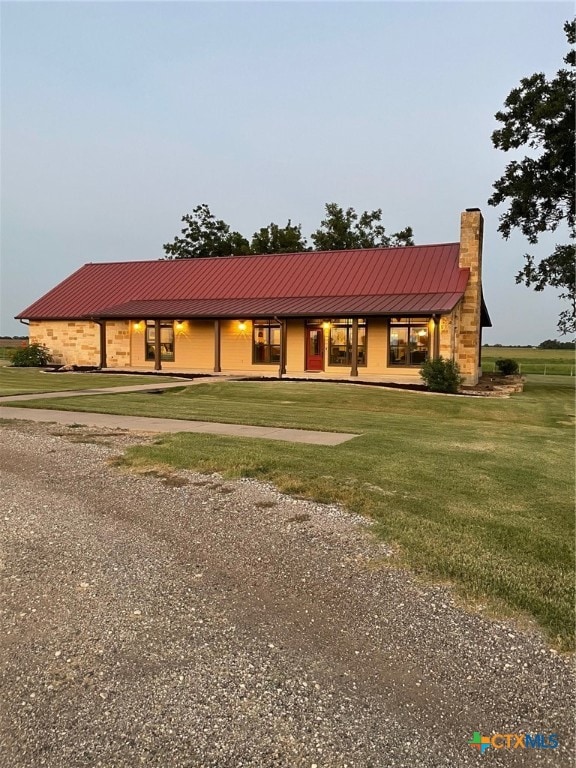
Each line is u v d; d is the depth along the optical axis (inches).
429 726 103.0
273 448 310.2
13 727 102.0
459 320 920.9
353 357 861.8
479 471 279.6
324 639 130.0
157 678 115.7
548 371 1866.4
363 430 398.3
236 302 1021.2
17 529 195.8
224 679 115.3
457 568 162.6
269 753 96.3
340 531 192.4
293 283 1053.8
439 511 212.5
